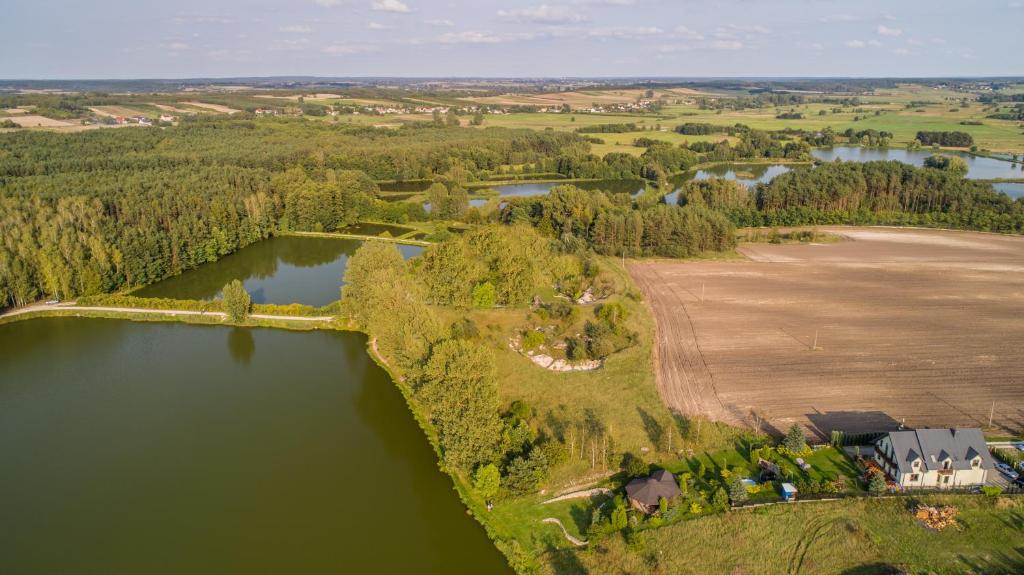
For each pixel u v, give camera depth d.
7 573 60.91
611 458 74.44
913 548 59.72
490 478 68.75
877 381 91.94
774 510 65.00
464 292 120.31
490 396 75.00
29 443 83.25
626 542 61.50
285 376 101.38
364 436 84.44
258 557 62.81
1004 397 87.06
